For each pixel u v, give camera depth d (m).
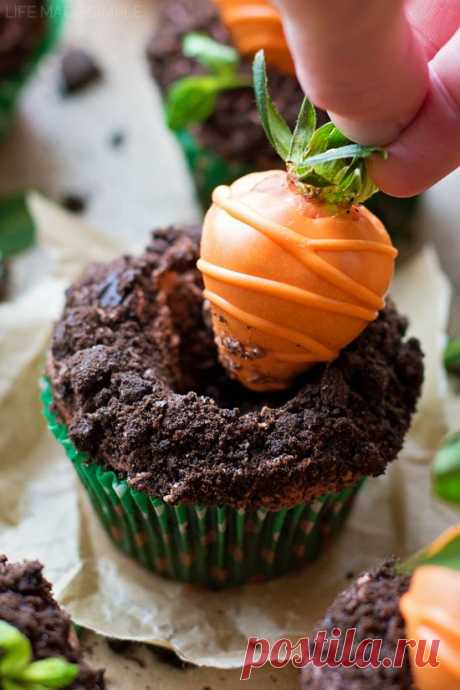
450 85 0.22
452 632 0.22
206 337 0.28
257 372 0.25
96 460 0.26
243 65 0.33
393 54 0.20
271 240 0.23
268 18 0.31
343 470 0.25
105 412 0.25
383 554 0.29
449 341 0.34
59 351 0.27
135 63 0.42
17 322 0.32
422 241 0.36
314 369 0.26
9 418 0.30
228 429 0.25
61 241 0.34
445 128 0.22
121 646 0.27
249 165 0.33
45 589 0.24
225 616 0.28
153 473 0.25
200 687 0.27
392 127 0.22
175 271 0.28
